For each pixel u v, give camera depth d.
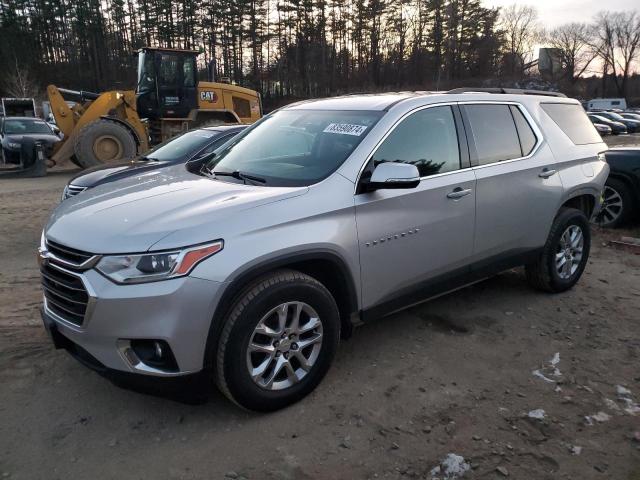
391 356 3.91
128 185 3.77
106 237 2.87
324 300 3.28
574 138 5.23
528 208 4.59
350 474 2.73
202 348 2.87
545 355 3.96
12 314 4.62
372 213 3.49
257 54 65.25
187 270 2.77
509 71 75.75
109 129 15.35
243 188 3.40
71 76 65.31
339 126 3.88
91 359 2.96
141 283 2.74
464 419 3.18
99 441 2.97
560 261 5.08
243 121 18.66
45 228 3.44
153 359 2.87
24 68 58.44
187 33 63.91
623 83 82.25
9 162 19.48
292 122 4.25
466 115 4.28
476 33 73.38
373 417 3.19
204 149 7.34
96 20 68.06
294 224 3.14
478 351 4.01
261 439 2.99
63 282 2.98
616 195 7.72
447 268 4.07
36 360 3.81
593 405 3.33
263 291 3.01
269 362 3.13
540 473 2.75
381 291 3.65
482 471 2.76
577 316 4.67
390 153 3.70
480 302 4.95
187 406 3.29
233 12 62.78
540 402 3.36
